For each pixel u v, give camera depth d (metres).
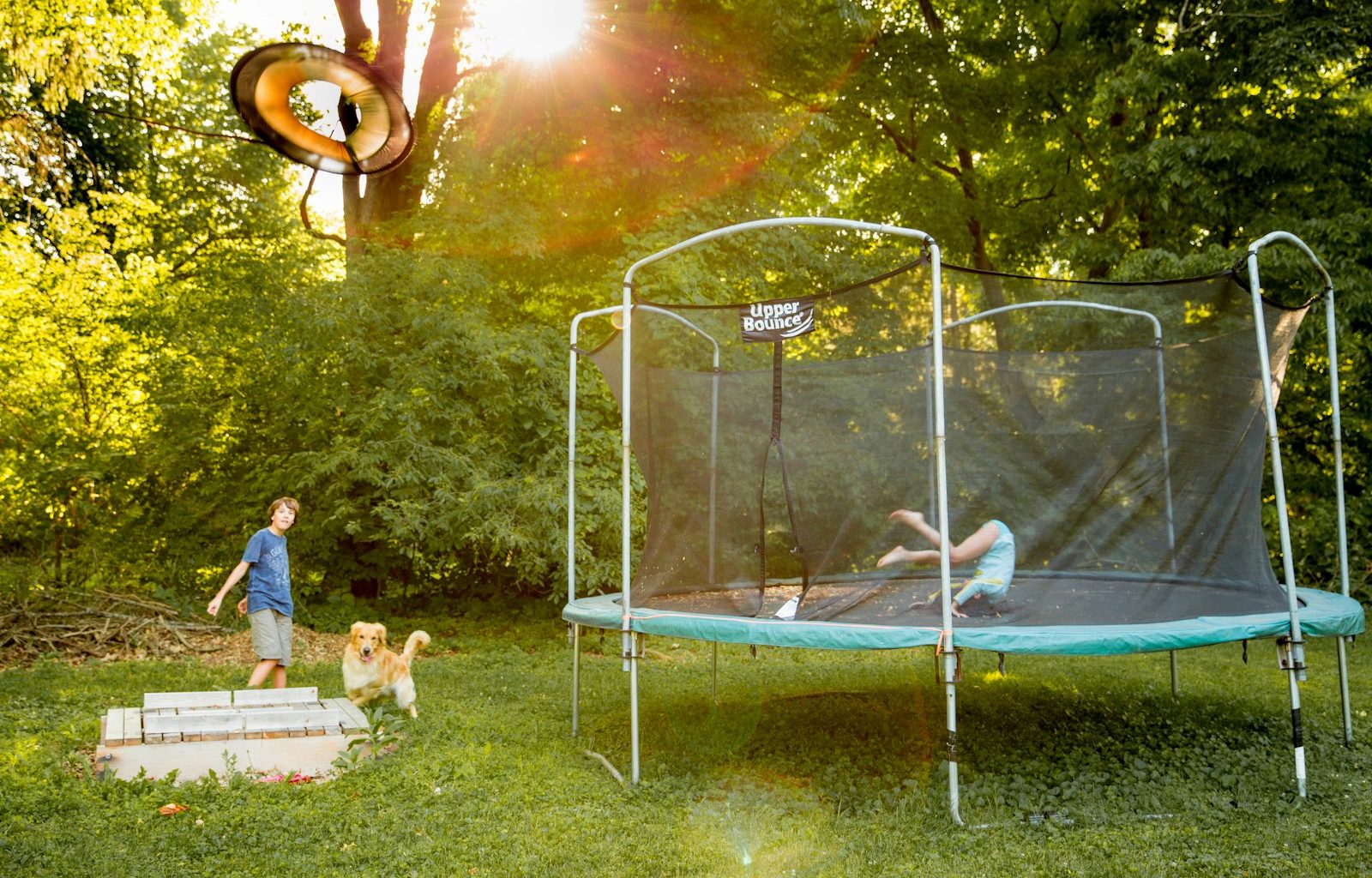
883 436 5.27
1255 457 5.52
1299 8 12.01
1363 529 12.93
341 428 10.84
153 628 9.34
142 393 12.00
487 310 11.48
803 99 14.91
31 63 10.53
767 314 5.42
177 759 4.87
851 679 8.23
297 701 5.80
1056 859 3.92
